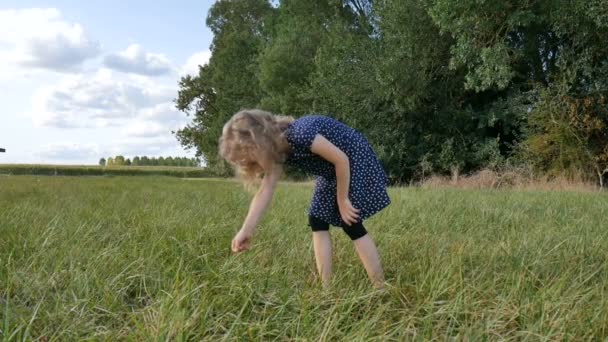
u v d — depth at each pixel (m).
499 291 3.27
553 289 3.09
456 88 23.44
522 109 20.23
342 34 27.31
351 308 2.89
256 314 2.96
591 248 4.43
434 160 23.67
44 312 2.87
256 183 3.61
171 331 2.48
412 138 24.45
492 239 5.11
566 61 18.19
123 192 11.12
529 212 7.21
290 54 30.83
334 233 5.04
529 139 19.30
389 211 6.75
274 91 31.89
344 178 3.48
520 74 21.42
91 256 3.92
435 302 2.93
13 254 4.13
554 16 17.23
